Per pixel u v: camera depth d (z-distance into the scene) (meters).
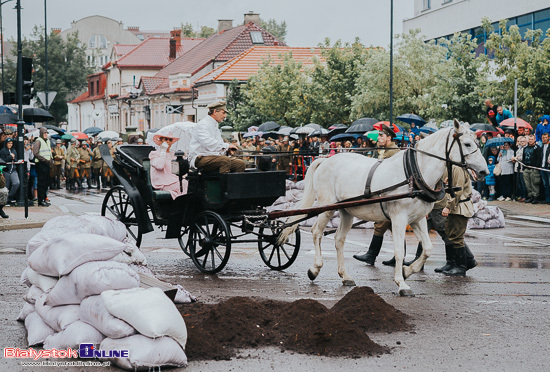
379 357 7.14
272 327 7.85
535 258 13.48
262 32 66.38
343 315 8.33
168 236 11.91
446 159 10.12
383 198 10.16
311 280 11.07
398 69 32.38
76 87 102.31
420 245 12.70
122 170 12.37
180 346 6.82
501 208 22.39
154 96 69.50
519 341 7.77
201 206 11.93
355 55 37.31
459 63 29.69
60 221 8.28
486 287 10.70
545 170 22.47
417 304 9.50
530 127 23.86
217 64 62.94
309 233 17.23
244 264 12.52
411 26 48.06
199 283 10.73
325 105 36.91
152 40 86.75
